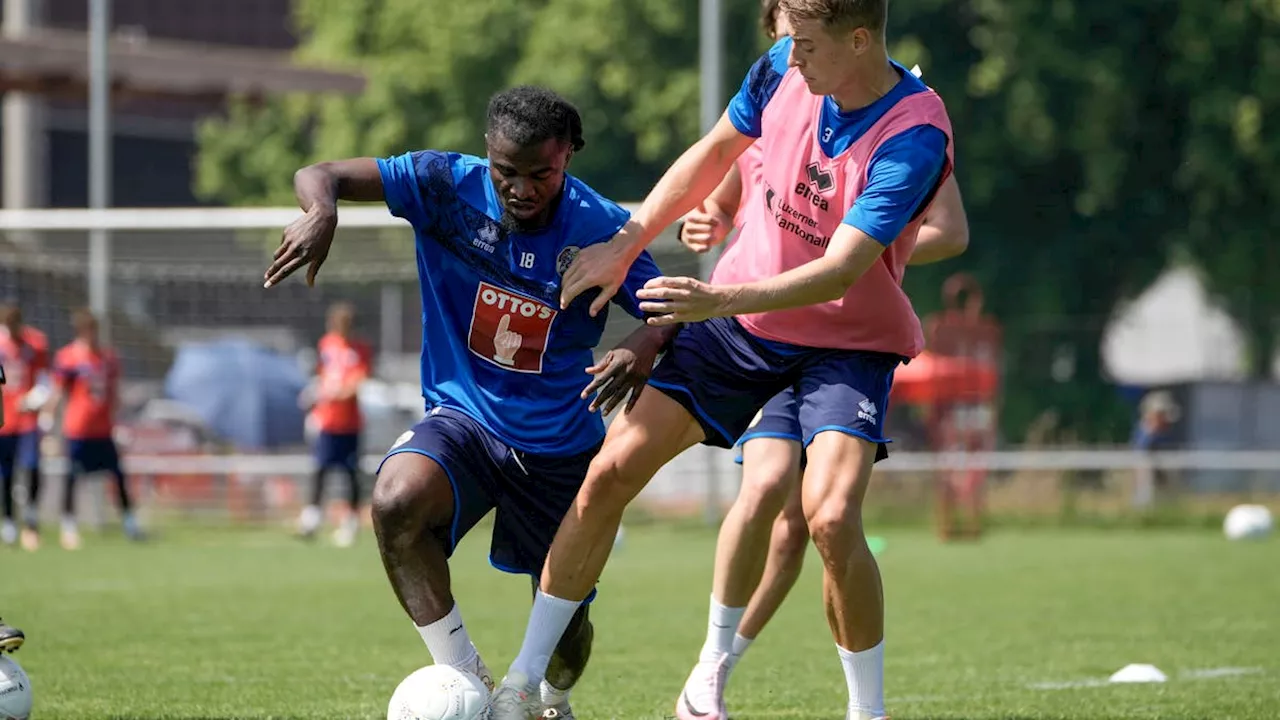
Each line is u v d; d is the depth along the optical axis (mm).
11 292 62219
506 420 16938
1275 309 73062
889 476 66500
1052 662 25672
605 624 30828
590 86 97188
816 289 15508
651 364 16719
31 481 52688
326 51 109562
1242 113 87562
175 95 74812
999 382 68438
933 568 44719
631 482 16688
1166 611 33562
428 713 15445
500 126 15734
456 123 102938
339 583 39281
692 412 17094
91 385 53969
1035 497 67562
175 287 68875
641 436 16750
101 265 59938
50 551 50812
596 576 16750
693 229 19859
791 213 16938
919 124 15945
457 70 102438
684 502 67625
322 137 108125
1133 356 73812
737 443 19000
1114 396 69312
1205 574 42594
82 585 38500
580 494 16656
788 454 18344
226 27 149375
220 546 53594
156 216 58906
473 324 17031
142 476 65500
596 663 25156
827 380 17047
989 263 92688
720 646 18625
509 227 16734
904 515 66000
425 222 16938
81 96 73875
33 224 59219
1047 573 42938
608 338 52281
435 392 17219
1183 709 20469
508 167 15797
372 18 108750
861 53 15586
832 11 15242
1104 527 66625
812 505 16453
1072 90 88438
